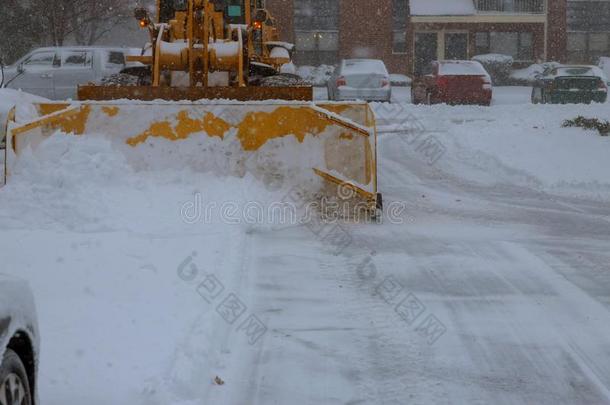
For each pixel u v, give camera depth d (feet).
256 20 51.37
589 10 195.42
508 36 184.14
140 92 43.83
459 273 32.12
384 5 181.37
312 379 21.95
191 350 22.56
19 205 36.22
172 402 19.62
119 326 23.98
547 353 23.80
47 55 98.17
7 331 15.71
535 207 46.37
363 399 20.76
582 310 27.55
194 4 48.73
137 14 50.80
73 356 21.72
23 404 16.37
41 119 41.34
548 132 73.31
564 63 184.96
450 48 182.50
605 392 21.13
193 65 47.55
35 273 28.86
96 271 29.17
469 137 73.92
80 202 36.22
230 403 20.40
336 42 183.52
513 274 31.99
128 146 42.24
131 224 35.63
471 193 51.08
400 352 23.90
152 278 28.68
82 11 141.28
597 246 36.68
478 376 22.17
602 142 66.85
